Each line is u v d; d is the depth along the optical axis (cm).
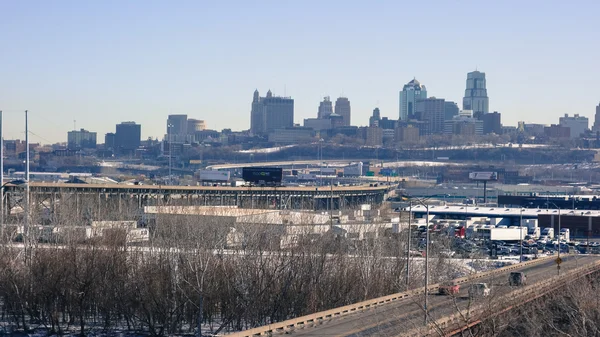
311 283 13850
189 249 13862
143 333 13600
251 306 13325
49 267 13975
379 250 15675
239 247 15475
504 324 10525
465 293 13238
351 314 10950
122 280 13750
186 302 13238
